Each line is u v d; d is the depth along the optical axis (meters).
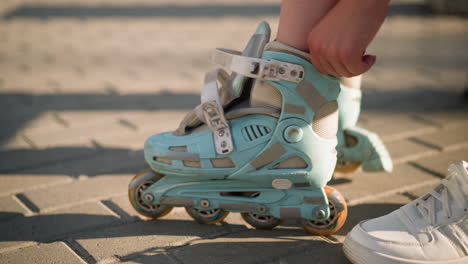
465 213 1.18
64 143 2.10
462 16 5.05
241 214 1.40
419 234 1.18
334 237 1.37
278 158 1.28
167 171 1.37
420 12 5.23
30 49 3.75
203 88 1.31
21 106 2.56
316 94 1.23
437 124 2.33
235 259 1.25
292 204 1.33
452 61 3.48
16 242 1.33
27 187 1.69
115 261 1.25
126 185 1.72
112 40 4.07
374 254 1.16
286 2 1.22
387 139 2.15
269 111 1.26
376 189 1.69
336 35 1.10
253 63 1.22
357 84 1.64
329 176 1.32
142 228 1.41
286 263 1.24
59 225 1.43
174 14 5.15
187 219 1.47
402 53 3.71
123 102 2.65
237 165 1.31
